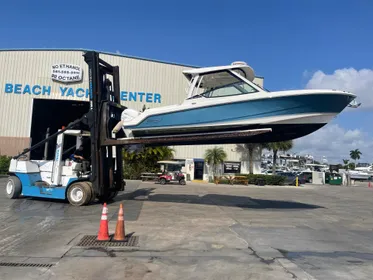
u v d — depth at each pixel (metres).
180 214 10.11
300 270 5.08
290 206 13.63
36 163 12.50
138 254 5.71
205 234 7.41
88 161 12.48
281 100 9.88
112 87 14.42
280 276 4.77
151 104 34.47
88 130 13.28
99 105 11.59
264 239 7.14
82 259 5.34
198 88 11.08
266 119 10.08
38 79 33.19
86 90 33.59
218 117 10.48
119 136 12.27
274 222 9.33
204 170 35.16
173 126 11.03
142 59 34.62
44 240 6.50
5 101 32.75
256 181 33.78
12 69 33.09
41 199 12.74
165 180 26.89
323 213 11.78
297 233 7.93
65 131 12.05
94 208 10.86
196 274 4.77
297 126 10.20
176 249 6.10
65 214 9.62
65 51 33.53
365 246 6.88
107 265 5.07
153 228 7.88
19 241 6.40
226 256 5.75
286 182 35.88
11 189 12.48
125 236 6.94
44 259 5.30
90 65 11.60
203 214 10.30
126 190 18.48
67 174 11.88
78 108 18.41
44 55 33.47
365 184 47.06
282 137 11.16
